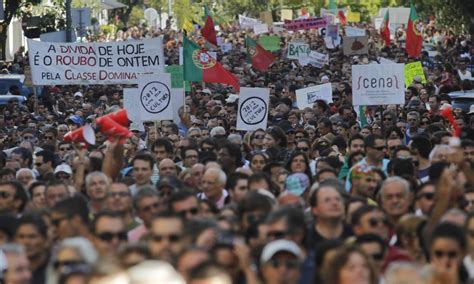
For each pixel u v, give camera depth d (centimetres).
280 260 1752
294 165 2819
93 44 4541
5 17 8512
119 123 2788
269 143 3553
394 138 3272
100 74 4550
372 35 12231
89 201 2534
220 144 3366
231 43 11856
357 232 2069
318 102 4856
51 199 2452
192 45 4975
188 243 1797
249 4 19250
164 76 3988
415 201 2369
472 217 1934
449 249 1836
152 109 3984
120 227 1933
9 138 4312
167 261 1675
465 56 9600
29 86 6025
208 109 5169
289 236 1906
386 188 2270
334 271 1694
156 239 1827
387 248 1936
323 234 2119
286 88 6438
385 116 4294
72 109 5703
